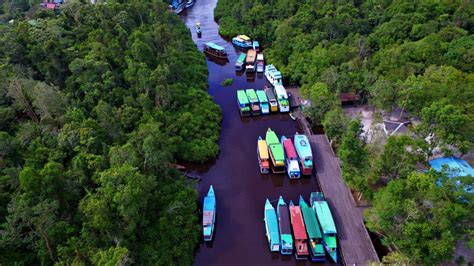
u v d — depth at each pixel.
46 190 38.38
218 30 129.00
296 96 82.56
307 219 49.19
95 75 66.19
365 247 46.09
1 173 43.75
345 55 80.75
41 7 119.19
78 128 49.38
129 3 101.56
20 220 37.84
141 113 62.81
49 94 55.66
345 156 51.00
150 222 45.12
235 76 97.19
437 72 64.75
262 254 48.31
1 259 35.47
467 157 58.22
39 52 66.88
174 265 43.16
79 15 88.31
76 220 39.97
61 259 36.03
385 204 40.91
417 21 84.12
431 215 39.84
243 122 76.69
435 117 53.72
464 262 40.50
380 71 73.81
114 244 38.56
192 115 70.50
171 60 81.12
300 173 60.12
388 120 68.00
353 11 98.94
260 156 62.47
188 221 47.62
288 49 96.31
